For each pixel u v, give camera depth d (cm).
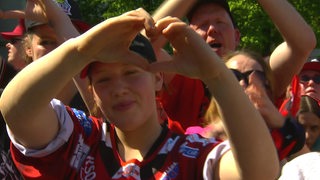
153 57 207
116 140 215
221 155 197
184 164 202
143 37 206
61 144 211
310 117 348
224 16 340
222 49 338
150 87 208
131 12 180
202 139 208
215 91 181
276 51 312
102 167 209
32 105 186
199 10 342
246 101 182
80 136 216
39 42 325
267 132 184
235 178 189
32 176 210
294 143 260
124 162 208
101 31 178
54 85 184
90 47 181
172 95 303
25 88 185
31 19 276
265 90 267
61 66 183
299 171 212
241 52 277
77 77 271
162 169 203
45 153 209
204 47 178
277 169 189
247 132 180
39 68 184
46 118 201
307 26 304
